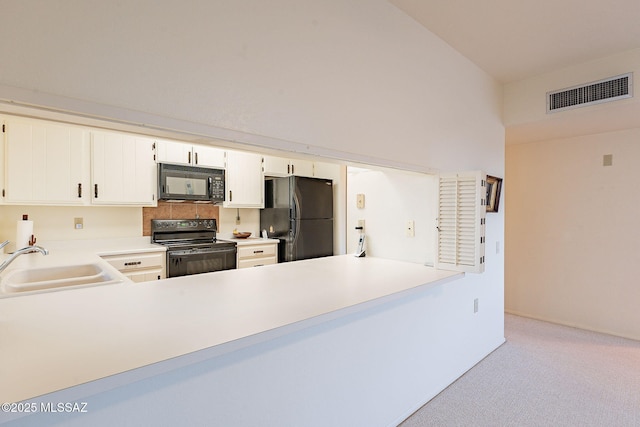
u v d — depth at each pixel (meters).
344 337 1.60
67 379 0.71
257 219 4.43
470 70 2.61
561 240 3.69
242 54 1.25
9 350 0.86
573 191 3.60
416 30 2.07
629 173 3.24
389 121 1.87
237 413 1.20
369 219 2.64
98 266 2.13
